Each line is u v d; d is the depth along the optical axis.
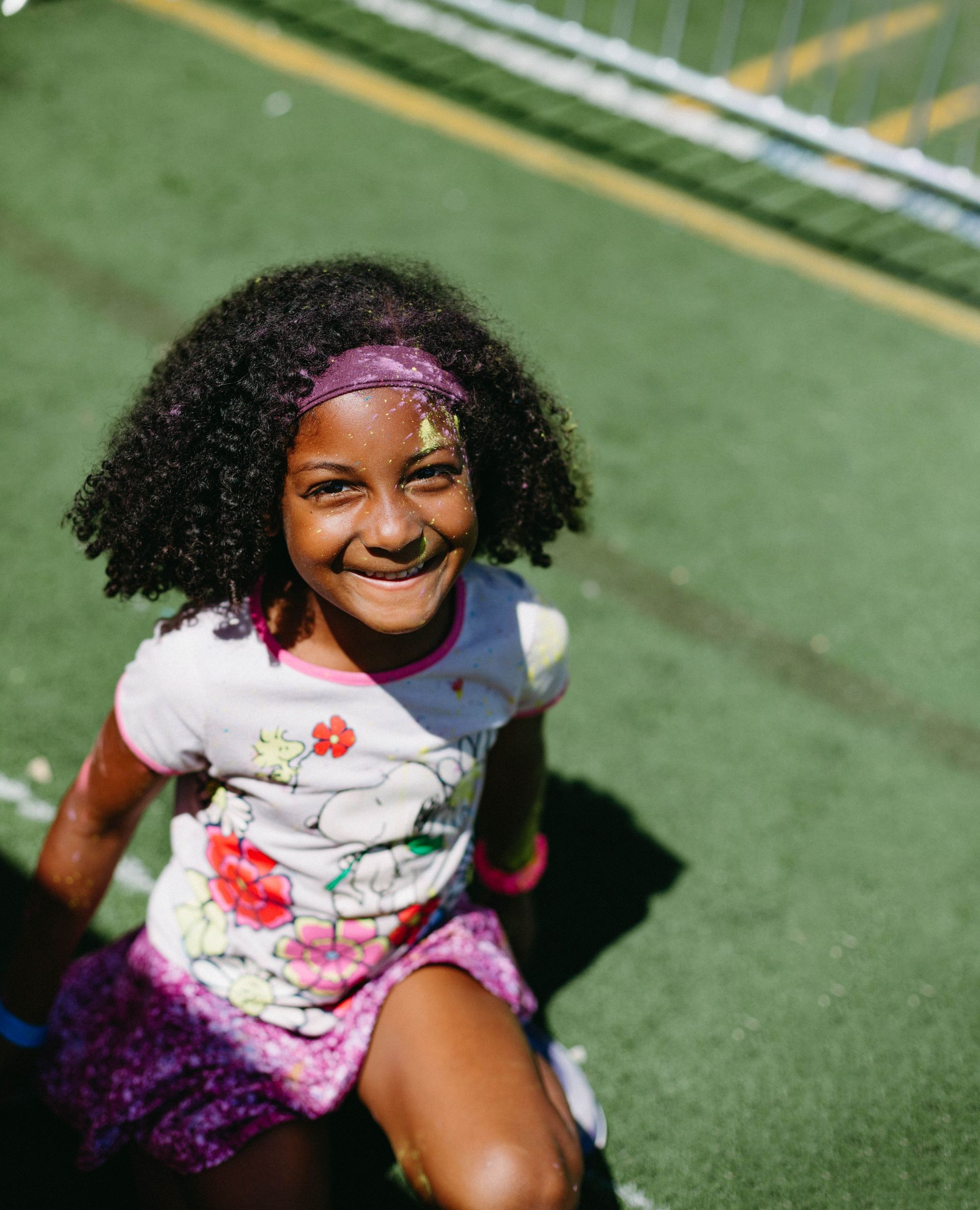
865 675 2.88
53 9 5.12
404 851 1.58
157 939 1.66
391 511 1.30
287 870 1.57
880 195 4.68
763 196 4.68
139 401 1.51
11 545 2.91
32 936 1.68
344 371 1.29
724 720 2.73
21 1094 1.95
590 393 3.63
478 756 1.60
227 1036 1.61
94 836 1.64
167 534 1.45
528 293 4.00
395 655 1.50
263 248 4.02
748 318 4.04
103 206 4.09
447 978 1.65
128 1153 1.87
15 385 3.38
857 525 3.30
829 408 3.71
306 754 1.50
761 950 2.29
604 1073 2.07
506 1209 1.44
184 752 1.52
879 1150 1.99
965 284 4.33
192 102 4.71
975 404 3.80
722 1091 2.06
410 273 1.56
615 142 4.89
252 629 1.49
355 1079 1.61
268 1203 1.54
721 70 5.30
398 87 5.03
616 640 2.89
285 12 5.44
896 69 5.57
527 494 1.56
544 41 5.32
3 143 4.31
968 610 3.08
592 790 2.54
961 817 2.57
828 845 2.49
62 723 2.53
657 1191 1.92
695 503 3.30
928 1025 2.19
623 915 2.32
